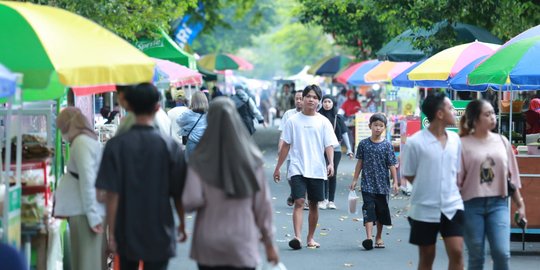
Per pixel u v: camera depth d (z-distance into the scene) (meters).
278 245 29.70
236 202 15.44
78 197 19.39
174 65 39.62
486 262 26.19
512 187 20.75
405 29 53.50
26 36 18.42
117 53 17.89
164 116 28.94
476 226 20.42
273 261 15.91
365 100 90.44
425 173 19.64
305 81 104.69
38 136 22.06
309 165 28.23
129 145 16.19
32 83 18.02
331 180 38.84
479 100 20.66
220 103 15.51
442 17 45.62
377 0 50.69
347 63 102.06
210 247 15.40
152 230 16.09
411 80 38.34
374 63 76.75
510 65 25.81
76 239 19.48
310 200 28.69
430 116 19.80
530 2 44.34
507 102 37.28
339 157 38.75
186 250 29.08
